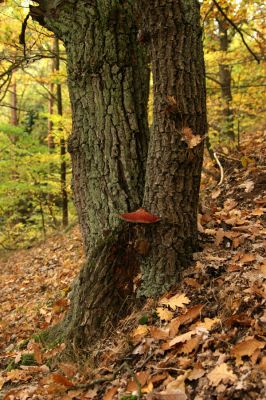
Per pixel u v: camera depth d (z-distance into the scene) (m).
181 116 3.55
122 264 3.91
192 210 3.82
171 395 2.69
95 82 4.02
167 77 3.52
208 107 10.22
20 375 3.83
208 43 9.46
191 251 3.89
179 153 3.60
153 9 3.42
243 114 10.61
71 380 3.43
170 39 3.46
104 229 4.04
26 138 11.39
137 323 3.62
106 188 4.07
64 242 9.68
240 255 3.78
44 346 4.22
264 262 3.50
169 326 3.33
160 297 3.74
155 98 3.62
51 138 13.15
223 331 3.06
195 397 2.64
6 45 6.54
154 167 3.71
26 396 3.43
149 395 2.75
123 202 4.04
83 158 4.16
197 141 3.47
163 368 2.98
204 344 2.99
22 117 17.56
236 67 10.69
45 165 11.27
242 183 5.31
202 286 3.61
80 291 4.00
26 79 10.34
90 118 4.07
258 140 6.94
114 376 3.15
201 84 3.60
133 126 4.06
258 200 4.80
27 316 5.95
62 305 5.17
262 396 2.43
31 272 8.71
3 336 5.43
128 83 4.05
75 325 3.91
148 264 3.85
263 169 5.43
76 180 4.26
